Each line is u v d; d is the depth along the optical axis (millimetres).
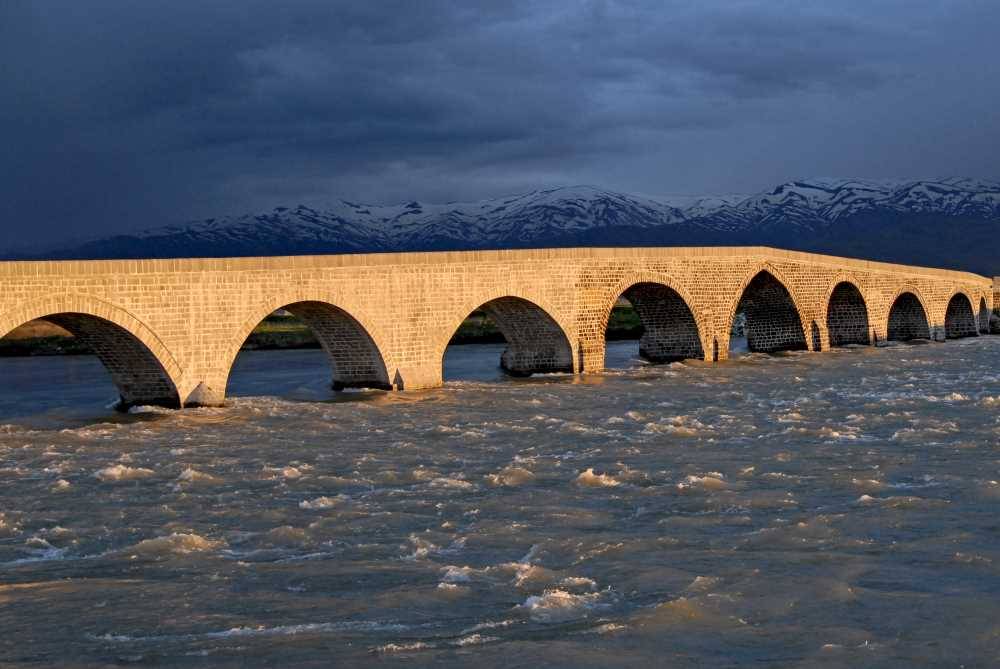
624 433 54406
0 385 82250
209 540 34875
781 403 65000
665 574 30547
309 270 66500
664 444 51031
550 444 51500
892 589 29125
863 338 111375
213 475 45000
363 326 69688
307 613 27656
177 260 61094
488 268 76062
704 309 91688
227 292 63094
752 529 35344
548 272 79750
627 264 85188
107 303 58281
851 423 56594
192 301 61875
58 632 26500
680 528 35594
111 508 39438
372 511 38344
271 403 66062
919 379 77375
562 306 80875
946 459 46031
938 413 59188
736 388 73188
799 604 28016
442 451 50062
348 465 46875
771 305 102250
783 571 30688
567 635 26000
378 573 30969
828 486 41375
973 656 24719
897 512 37062
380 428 56750
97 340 61812
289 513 38219
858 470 44062
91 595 29266
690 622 26812
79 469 46531
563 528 35781
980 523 35562
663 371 84312
